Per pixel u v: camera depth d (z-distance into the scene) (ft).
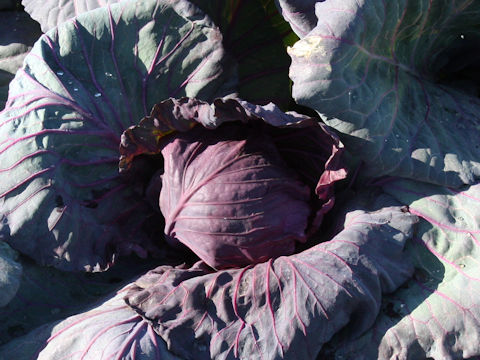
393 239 1.74
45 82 1.92
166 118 1.78
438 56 2.11
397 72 1.90
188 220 1.80
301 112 2.15
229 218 1.75
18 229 1.85
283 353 1.62
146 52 1.95
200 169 1.78
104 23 1.94
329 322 1.65
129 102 1.97
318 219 1.82
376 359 1.67
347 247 1.70
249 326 1.66
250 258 1.79
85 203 1.93
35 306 1.91
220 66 1.96
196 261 1.99
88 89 1.94
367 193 1.88
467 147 1.86
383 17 1.76
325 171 1.78
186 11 1.92
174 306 1.69
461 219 1.76
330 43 1.67
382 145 1.75
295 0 1.83
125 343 1.63
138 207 2.02
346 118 1.71
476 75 2.18
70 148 1.91
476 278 1.67
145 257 2.01
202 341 1.65
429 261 1.76
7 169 1.87
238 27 2.10
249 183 1.75
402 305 1.71
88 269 1.92
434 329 1.65
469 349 1.63
